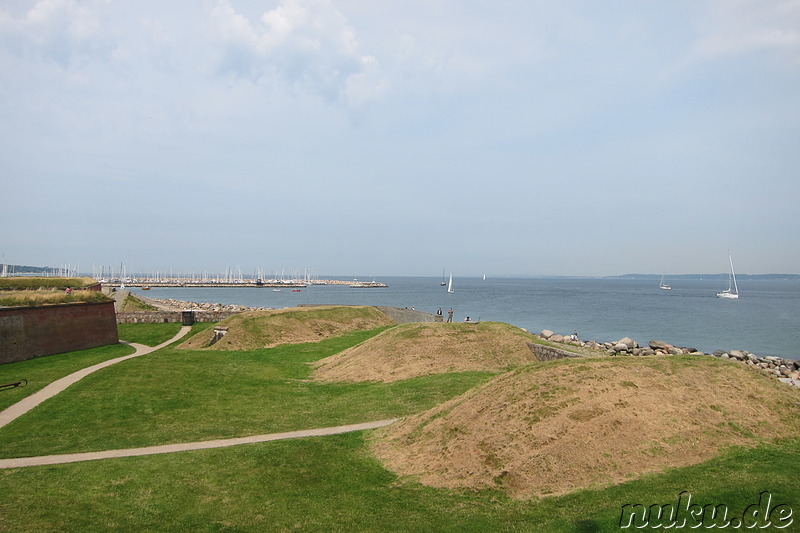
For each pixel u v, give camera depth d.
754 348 64.25
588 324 89.69
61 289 56.53
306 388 29.05
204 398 26.16
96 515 13.04
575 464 13.98
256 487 14.87
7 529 12.08
